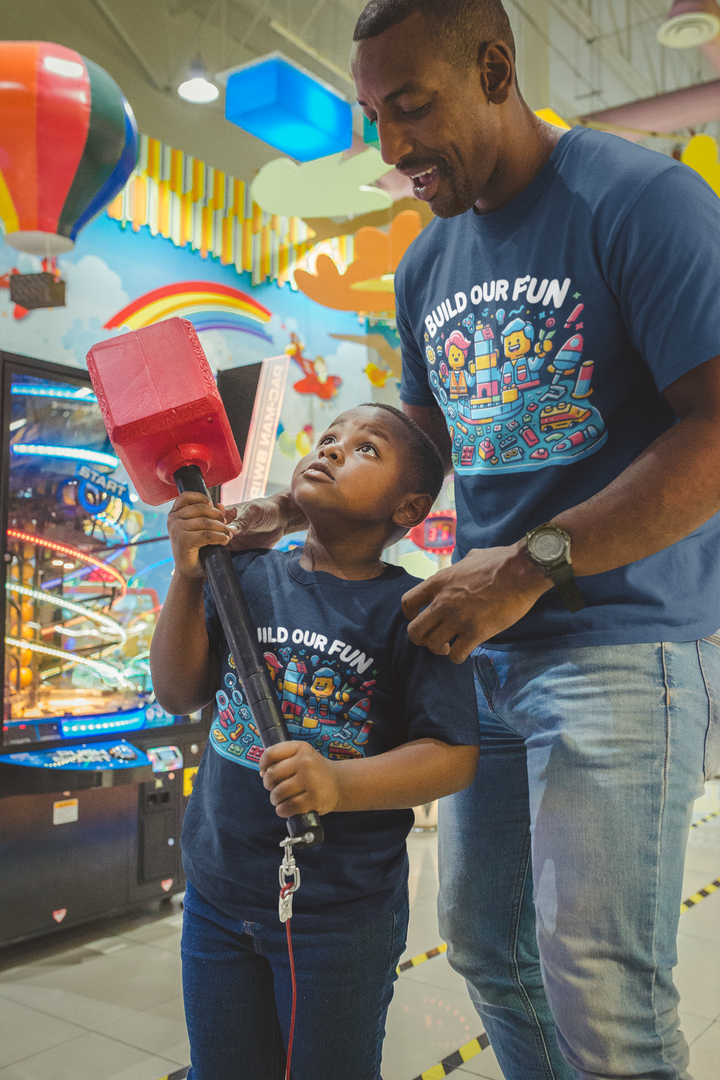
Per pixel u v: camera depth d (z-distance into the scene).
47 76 3.03
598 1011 0.95
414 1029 2.17
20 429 2.97
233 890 0.99
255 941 0.98
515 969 1.25
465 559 1.00
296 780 0.80
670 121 5.36
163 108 5.61
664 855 0.98
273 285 5.48
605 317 1.06
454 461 1.26
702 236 0.98
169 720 3.29
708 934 2.88
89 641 3.20
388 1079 1.92
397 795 0.91
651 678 1.02
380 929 0.99
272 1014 1.03
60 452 3.09
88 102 3.08
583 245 1.06
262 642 1.06
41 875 2.80
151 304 4.69
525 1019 1.27
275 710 0.83
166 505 3.46
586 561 0.94
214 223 5.08
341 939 0.96
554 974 0.99
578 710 1.04
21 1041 2.18
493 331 1.15
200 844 1.04
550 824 1.02
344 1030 0.96
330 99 3.79
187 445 0.96
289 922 0.96
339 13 5.55
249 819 1.00
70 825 2.89
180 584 1.01
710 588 1.10
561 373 1.09
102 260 4.44
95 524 3.23
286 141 3.87
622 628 1.04
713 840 4.12
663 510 0.93
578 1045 0.97
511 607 0.96
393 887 1.02
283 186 3.95
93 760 2.90
